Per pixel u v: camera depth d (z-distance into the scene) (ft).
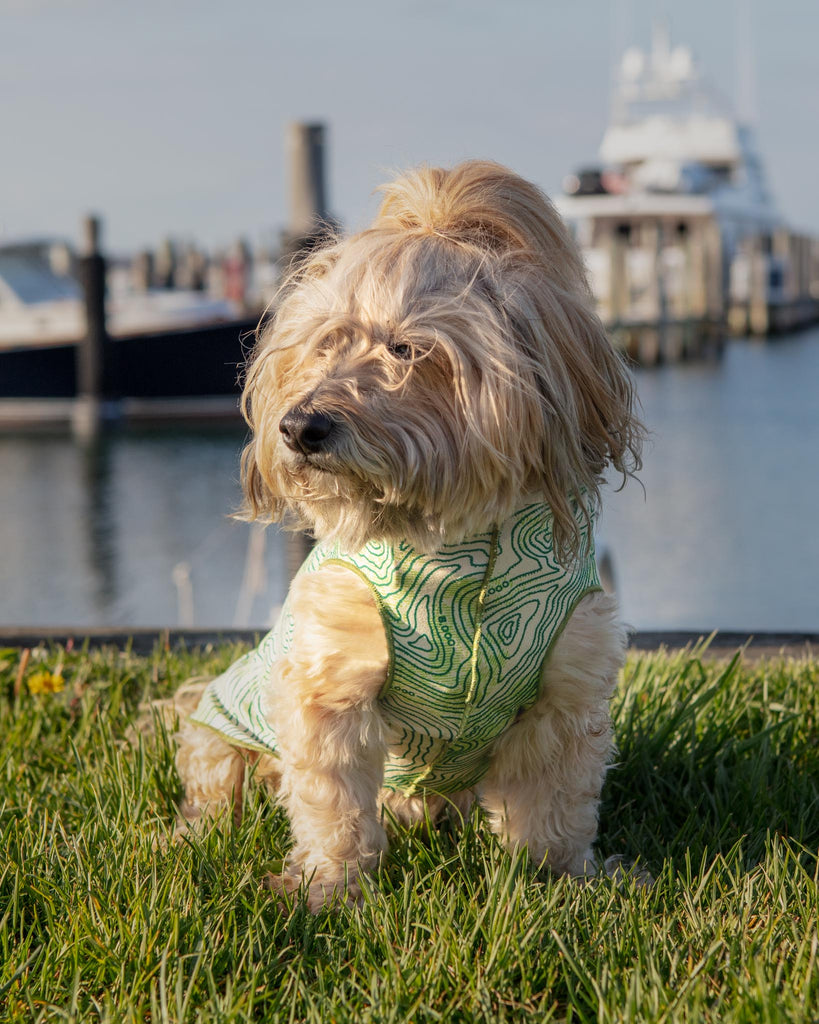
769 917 7.81
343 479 7.64
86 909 8.09
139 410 89.66
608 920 7.85
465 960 7.44
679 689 12.37
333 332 7.93
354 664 8.41
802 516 55.21
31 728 12.40
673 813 10.36
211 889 8.54
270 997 7.30
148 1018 7.23
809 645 15.76
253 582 40.32
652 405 95.61
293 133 43.91
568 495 8.20
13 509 61.11
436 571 8.04
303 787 8.68
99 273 86.79
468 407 7.59
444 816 10.40
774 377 115.14
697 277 145.48
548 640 8.32
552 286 8.05
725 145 189.98
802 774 10.35
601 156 197.36
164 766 10.96
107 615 41.91
